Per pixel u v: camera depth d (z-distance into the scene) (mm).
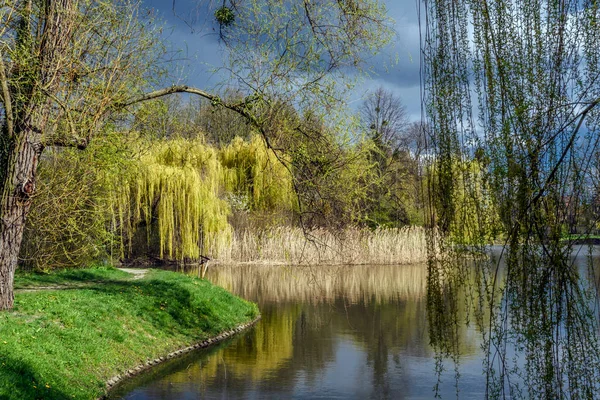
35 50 10023
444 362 12117
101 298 13148
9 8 9711
